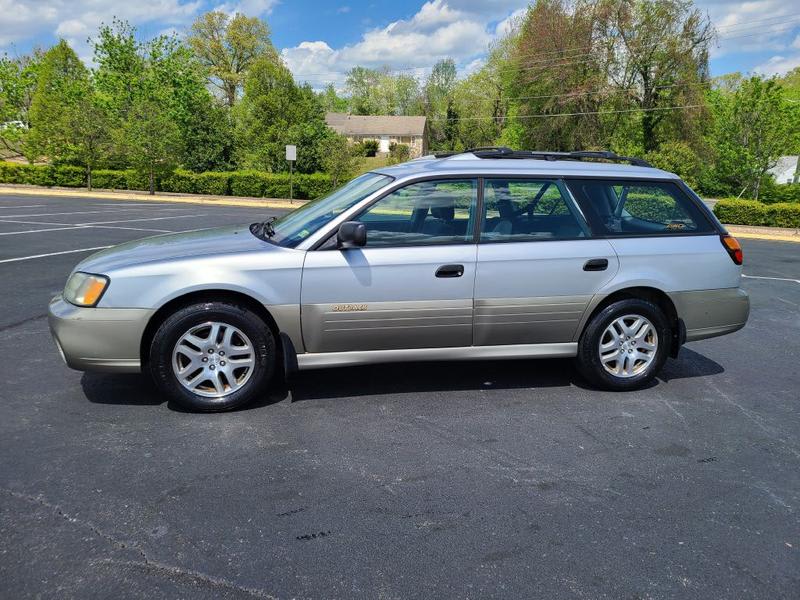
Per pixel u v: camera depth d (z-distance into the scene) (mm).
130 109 30000
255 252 3859
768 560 2531
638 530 2727
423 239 4027
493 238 4117
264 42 59625
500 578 2373
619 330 4402
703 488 3117
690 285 4430
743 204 20969
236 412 3914
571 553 2545
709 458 3457
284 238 4094
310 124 33219
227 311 3771
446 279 3996
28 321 5902
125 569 2363
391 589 2293
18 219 15750
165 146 29000
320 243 3887
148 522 2680
